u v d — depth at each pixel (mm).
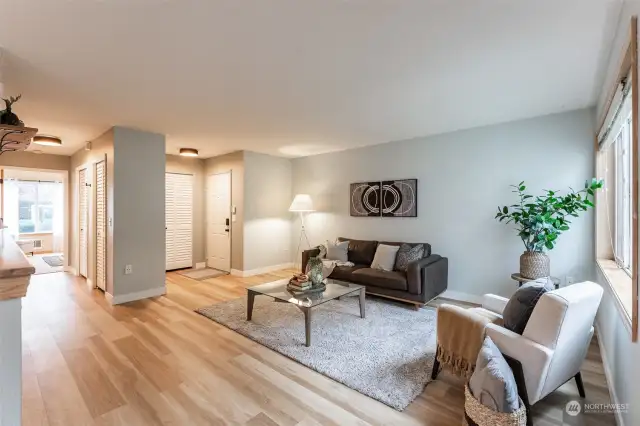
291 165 6539
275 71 2455
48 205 9148
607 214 3084
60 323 3418
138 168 4270
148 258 4395
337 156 5730
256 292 3426
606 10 1716
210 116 3609
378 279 4070
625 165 2445
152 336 3088
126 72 2449
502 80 2639
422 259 4023
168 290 4773
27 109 3307
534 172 3719
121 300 4141
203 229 6641
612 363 2217
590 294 1832
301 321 3471
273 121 3830
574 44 2066
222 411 1970
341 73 2494
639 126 1510
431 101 3146
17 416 1179
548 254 3619
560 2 1647
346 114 3557
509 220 3762
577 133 3445
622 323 1895
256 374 2410
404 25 1849
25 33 1893
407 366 2516
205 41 2014
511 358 1794
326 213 5926
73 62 2275
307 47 2100
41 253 8703
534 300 1873
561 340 1737
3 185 8328
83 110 3355
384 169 5070
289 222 6547
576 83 2711
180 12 1704
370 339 3014
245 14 1731
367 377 2355
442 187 4449
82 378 2332
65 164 6125
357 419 1908
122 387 2221
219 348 2840
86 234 5250
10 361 1167
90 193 4961
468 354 2043
